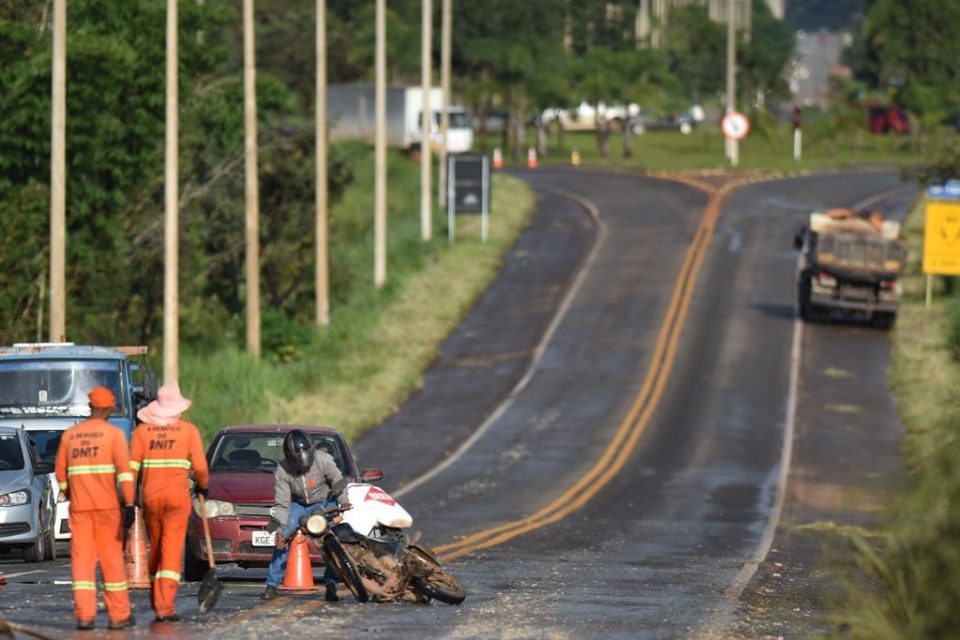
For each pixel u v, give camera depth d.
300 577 62.66
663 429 157.88
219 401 159.00
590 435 155.50
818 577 77.88
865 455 146.25
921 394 168.38
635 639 51.72
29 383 98.56
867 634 43.44
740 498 126.81
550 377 182.75
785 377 180.50
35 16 180.88
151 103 177.25
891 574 43.88
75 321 173.88
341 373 181.50
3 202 166.12
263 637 50.03
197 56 184.12
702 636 52.69
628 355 191.38
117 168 173.88
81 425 51.50
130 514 65.12
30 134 165.00
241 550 73.12
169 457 52.81
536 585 70.69
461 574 76.38
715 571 81.00
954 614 41.56
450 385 181.50
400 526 61.41
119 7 179.38
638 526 111.00
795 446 150.25
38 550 85.88
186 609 57.56
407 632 51.97
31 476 86.94
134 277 193.25
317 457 62.09
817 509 121.31
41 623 52.97
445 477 136.75
